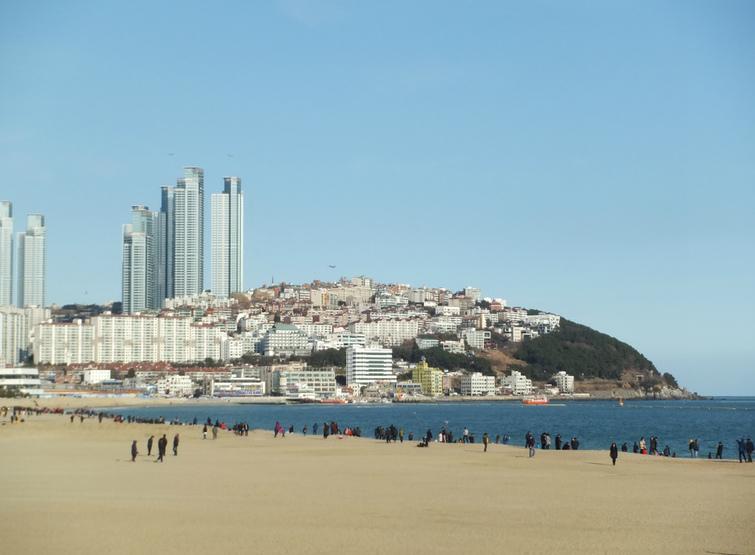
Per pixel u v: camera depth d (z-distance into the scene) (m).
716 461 95.56
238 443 126.38
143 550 42.06
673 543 44.69
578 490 66.50
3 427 163.88
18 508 54.81
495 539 45.34
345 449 112.94
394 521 50.72
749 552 42.69
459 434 198.38
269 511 54.28
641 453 110.25
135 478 73.31
